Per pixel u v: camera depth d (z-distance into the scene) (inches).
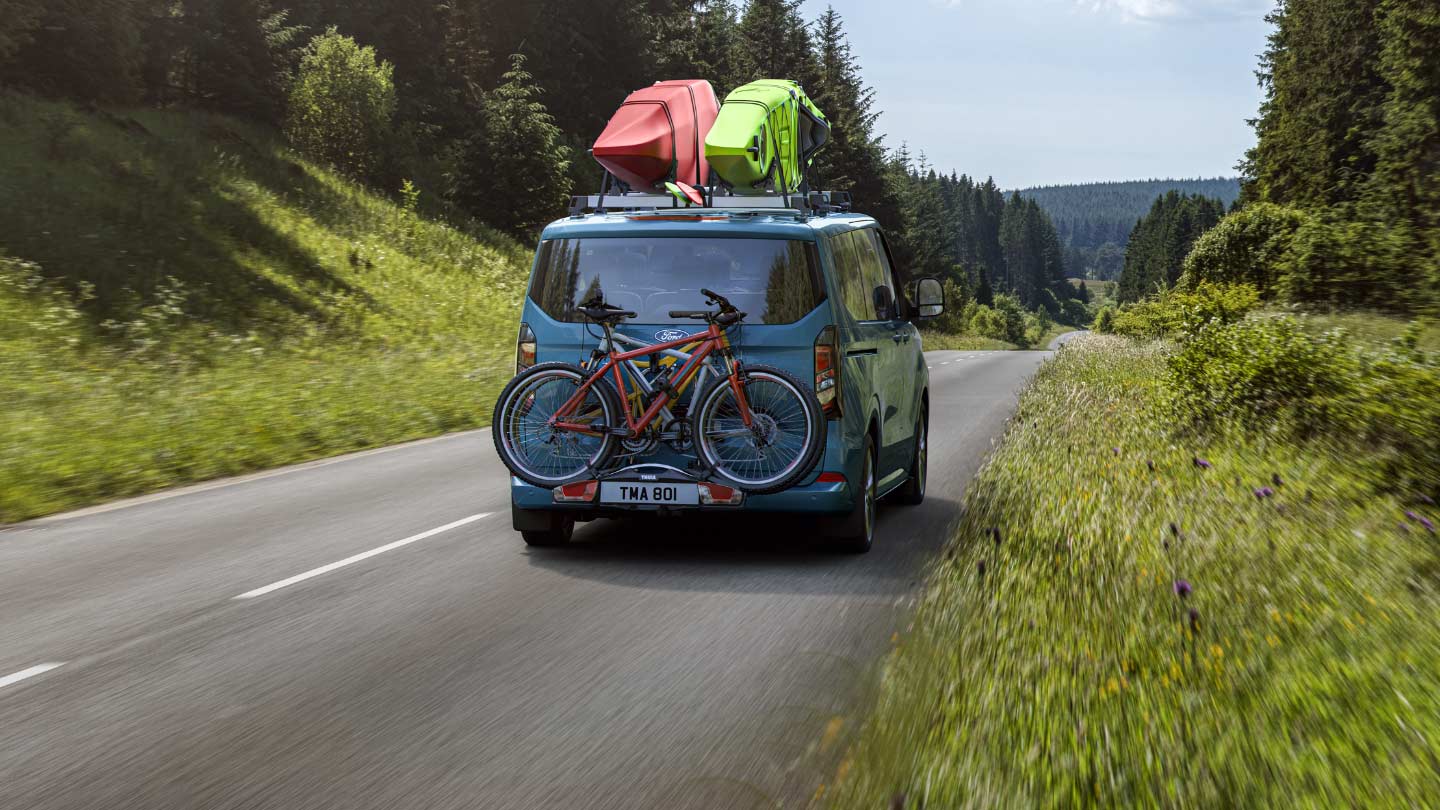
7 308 764.0
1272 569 228.8
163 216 1129.4
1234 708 158.2
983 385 969.5
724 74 3378.4
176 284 939.3
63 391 605.6
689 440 302.2
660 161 359.6
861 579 285.6
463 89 2787.9
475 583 283.9
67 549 329.7
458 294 1339.8
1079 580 223.1
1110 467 351.3
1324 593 211.2
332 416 615.8
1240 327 491.2
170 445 504.4
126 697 197.8
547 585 281.1
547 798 153.0
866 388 318.3
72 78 1493.6
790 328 299.3
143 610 259.0
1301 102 2162.9
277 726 182.7
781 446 296.2
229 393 650.8
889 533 347.6
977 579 226.4
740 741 172.6
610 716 185.6
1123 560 237.5
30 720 186.2
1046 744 145.1
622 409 304.3
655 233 308.8
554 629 240.8
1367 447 367.2
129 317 842.2
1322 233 759.7
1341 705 157.8
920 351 414.0
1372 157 1574.8
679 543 333.1
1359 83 2060.8
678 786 155.9
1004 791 135.6
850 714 181.9
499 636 235.6
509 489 436.5
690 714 185.6
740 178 356.8
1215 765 138.1
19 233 929.5
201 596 272.1
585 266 311.6
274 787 157.9
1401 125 1302.9
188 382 678.5
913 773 144.3
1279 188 2262.6
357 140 1872.5
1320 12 2085.4
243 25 1902.1
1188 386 500.4
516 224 1923.0
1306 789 131.7
